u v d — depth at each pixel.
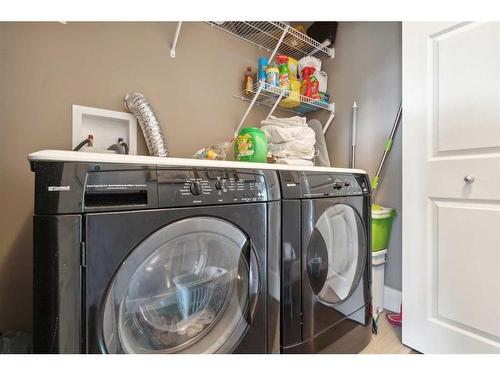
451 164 1.08
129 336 0.67
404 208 1.24
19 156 1.08
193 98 1.56
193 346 0.77
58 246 0.57
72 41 1.20
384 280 1.61
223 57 1.69
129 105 1.29
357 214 1.18
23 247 1.09
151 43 1.42
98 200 0.64
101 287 0.60
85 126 1.24
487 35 1.00
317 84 1.78
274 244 0.89
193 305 0.77
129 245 0.64
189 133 1.54
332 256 1.13
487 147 0.99
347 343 1.12
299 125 1.54
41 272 0.57
